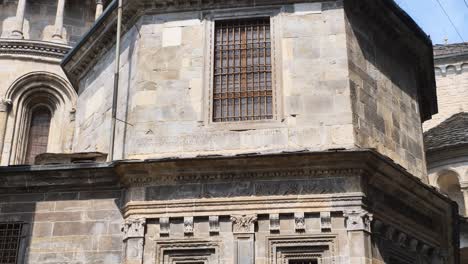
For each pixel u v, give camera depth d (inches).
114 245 719.1
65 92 1382.9
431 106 1055.6
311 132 730.2
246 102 767.1
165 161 700.0
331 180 690.8
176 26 805.9
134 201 709.3
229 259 676.7
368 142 753.6
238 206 693.3
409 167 837.8
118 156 780.0
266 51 790.5
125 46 858.8
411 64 940.6
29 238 739.4
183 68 780.6
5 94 1349.7
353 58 778.2
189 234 692.1
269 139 732.0
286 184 695.1
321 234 674.8
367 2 815.7
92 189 749.9
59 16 1412.4
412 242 766.5
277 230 682.8
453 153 1315.2
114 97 790.5
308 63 764.6
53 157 812.0
